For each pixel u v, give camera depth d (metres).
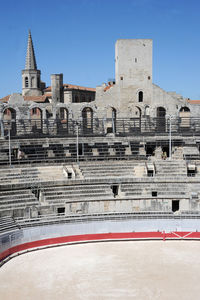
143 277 29.95
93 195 47.06
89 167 52.22
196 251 35.69
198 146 57.28
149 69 63.75
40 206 43.56
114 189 51.50
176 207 49.28
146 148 59.41
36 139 53.56
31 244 36.19
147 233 39.22
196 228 39.56
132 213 44.81
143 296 26.81
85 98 96.19
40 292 27.47
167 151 59.59
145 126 59.53
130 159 55.62
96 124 59.97
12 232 35.50
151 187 49.41
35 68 102.31
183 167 52.91
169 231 39.47
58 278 29.86
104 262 33.09
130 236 38.97
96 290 27.78
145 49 63.47
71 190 47.47
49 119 55.94
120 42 62.91
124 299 26.41
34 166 50.62
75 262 33.16
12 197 44.22
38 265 32.50
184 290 27.72
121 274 30.55
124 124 59.22
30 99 82.69
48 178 48.69
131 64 63.22
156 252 35.50
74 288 28.09
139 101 64.00
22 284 28.81
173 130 60.53
